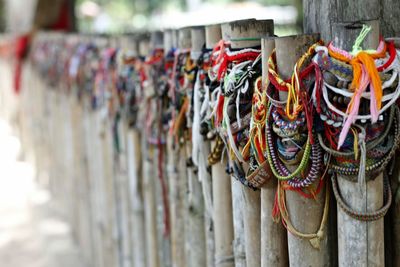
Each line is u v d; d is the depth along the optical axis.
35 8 8.13
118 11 21.73
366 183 1.68
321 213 1.80
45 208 6.30
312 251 1.82
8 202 6.71
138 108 3.08
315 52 1.68
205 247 2.55
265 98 1.76
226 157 2.17
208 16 14.18
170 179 2.74
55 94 6.03
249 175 1.88
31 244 5.41
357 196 1.69
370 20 1.62
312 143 1.68
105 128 3.88
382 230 1.74
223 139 2.02
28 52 8.35
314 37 1.73
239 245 2.16
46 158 7.02
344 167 1.67
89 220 4.68
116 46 3.52
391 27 1.86
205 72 2.18
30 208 6.37
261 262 1.99
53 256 5.04
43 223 5.82
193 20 14.43
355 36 1.61
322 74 1.63
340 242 1.76
